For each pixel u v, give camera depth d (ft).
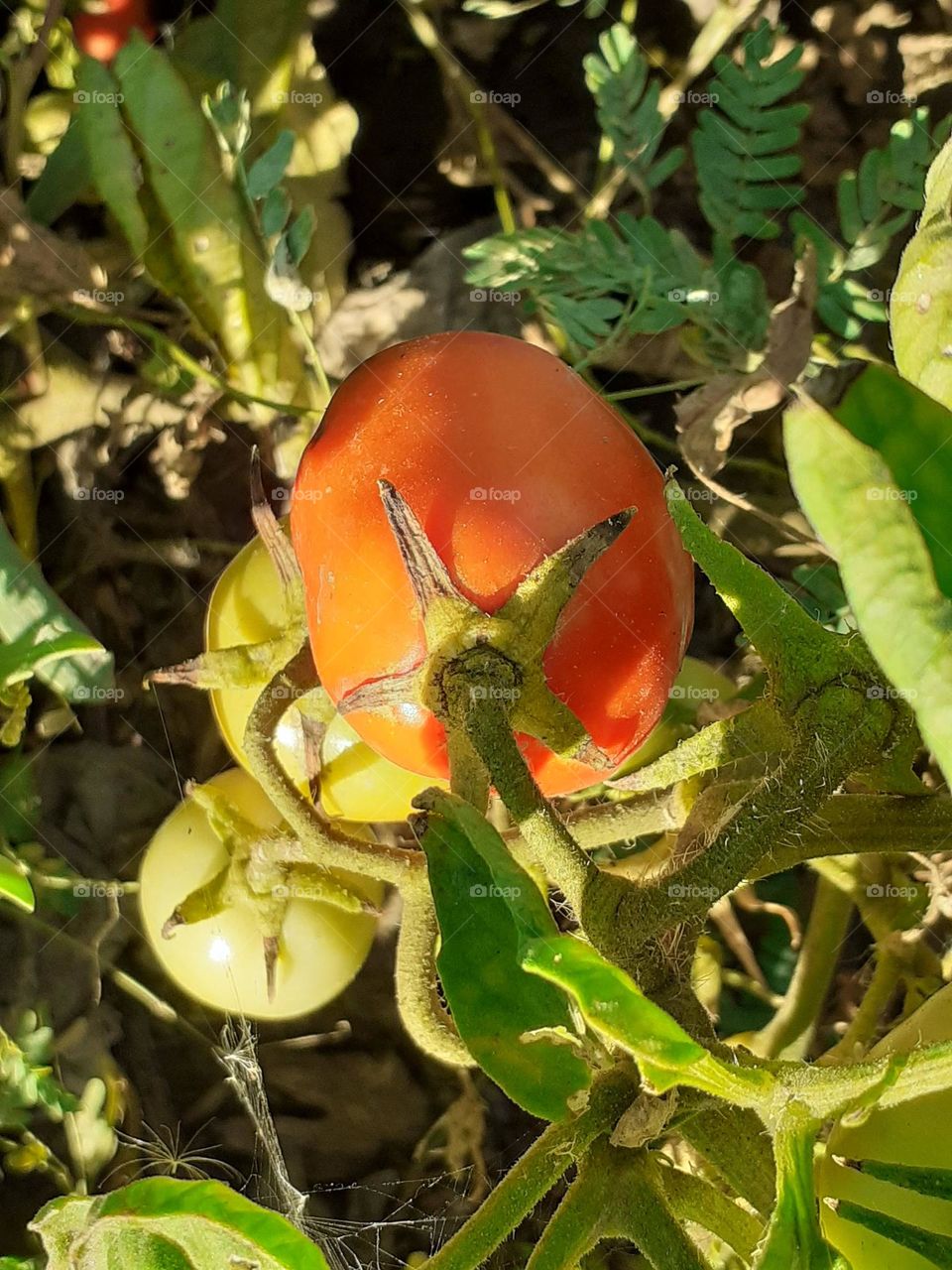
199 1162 0.98
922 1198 0.53
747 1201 0.55
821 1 0.99
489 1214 0.52
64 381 1.00
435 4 1.01
